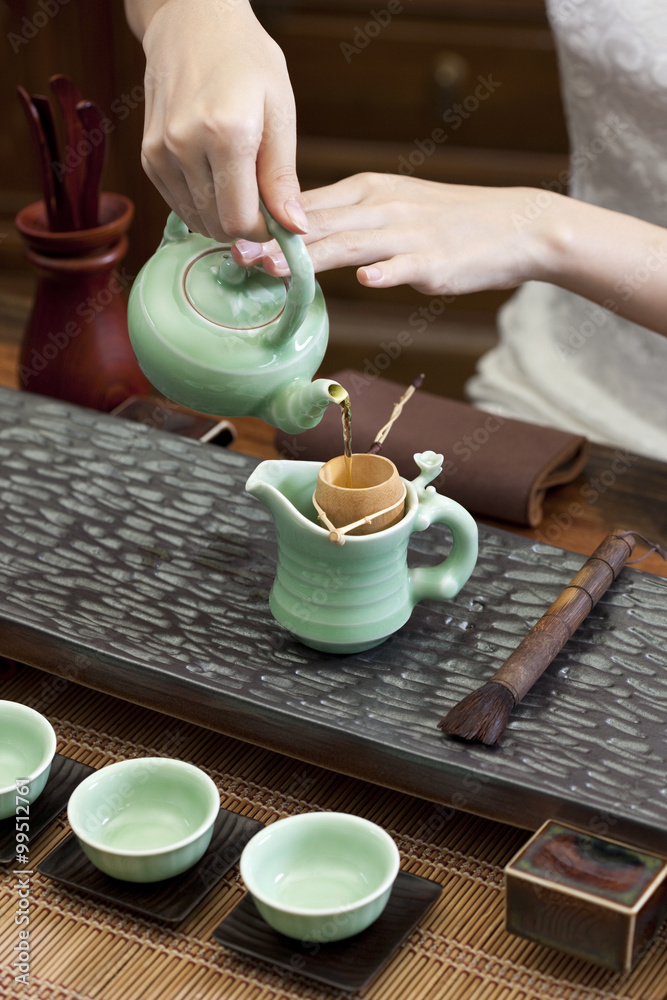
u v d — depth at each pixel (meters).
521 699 1.23
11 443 1.44
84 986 1.14
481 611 1.30
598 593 1.28
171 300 1.25
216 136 1.21
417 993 1.13
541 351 1.79
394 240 1.38
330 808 1.23
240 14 1.28
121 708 1.29
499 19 2.59
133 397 1.54
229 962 1.15
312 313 1.26
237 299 1.25
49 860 1.18
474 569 1.33
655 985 1.14
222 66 1.24
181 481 1.41
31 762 1.21
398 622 1.25
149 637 1.27
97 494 1.39
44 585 1.31
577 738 1.21
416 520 1.24
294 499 1.25
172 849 1.15
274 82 1.25
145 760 1.19
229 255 1.26
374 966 1.13
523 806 1.18
